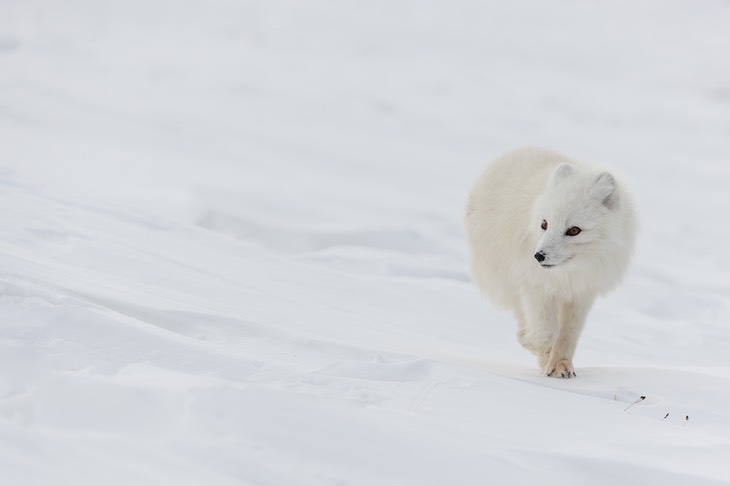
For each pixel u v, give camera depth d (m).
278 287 11.80
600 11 155.25
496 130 52.06
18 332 6.76
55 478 4.12
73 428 4.86
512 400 6.89
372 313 12.04
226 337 7.95
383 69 76.94
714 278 22.34
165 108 41.97
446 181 34.91
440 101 62.25
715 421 7.34
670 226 30.38
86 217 12.49
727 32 140.25
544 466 5.34
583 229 8.69
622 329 15.24
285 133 41.00
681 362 13.34
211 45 78.75
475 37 114.06
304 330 8.84
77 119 33.16
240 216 18.83
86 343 6.78
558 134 53.22
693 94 82.31
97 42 70.69
